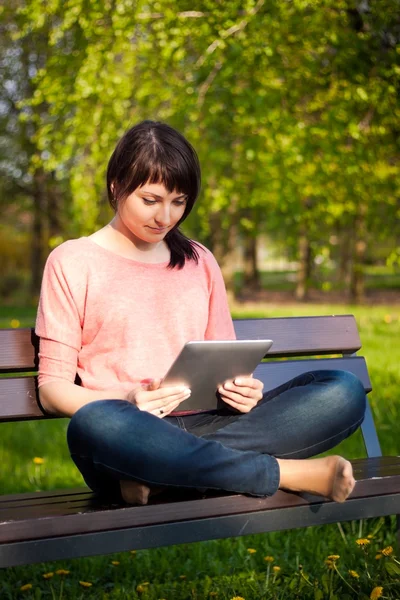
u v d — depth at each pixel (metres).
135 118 8.23
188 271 2.45
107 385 2.25
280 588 2.56
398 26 8.05
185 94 8.00
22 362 2.37
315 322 2.86
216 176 9.06
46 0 8.13
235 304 16.88
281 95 8.05
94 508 1.95
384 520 3.14
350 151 8.25
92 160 7.95
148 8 7.81
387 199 9.24
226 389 2.25
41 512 1.90
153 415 2.03
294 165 8.30
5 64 15.05
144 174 2.21
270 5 7.39
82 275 2.28
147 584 2.63
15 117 16.23
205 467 2.00
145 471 1.98
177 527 1.98
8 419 2.31
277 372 2.75
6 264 22.69
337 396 2.30
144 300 2.34
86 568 2.86
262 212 11.55
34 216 19.84
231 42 7.31
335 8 7.88
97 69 7.82
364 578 2.45
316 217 9.33
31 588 2.66
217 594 2.50
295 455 2.27
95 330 2.29
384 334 9.15
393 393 5.47
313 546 3.00
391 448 4.22
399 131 8.65
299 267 20.84
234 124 8.47
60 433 4.81
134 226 2.28
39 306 2.28
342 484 2.06
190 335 2.39
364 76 8.09
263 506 2.09
